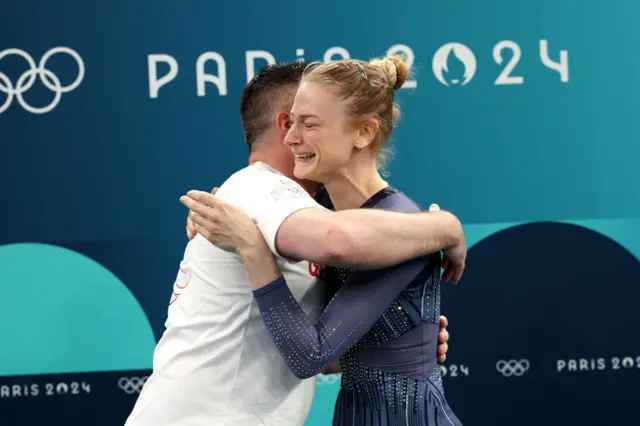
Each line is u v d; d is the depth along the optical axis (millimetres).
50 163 11719
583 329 11992
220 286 6215
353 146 5867
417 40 11711
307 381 6508
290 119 6418
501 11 11703
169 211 11820
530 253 11922
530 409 12062
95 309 11859
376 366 6059
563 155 11812
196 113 11750
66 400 11898
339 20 11703
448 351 12016
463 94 11766
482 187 11844
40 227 11750
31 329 11812
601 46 11734
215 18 11672
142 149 11758
